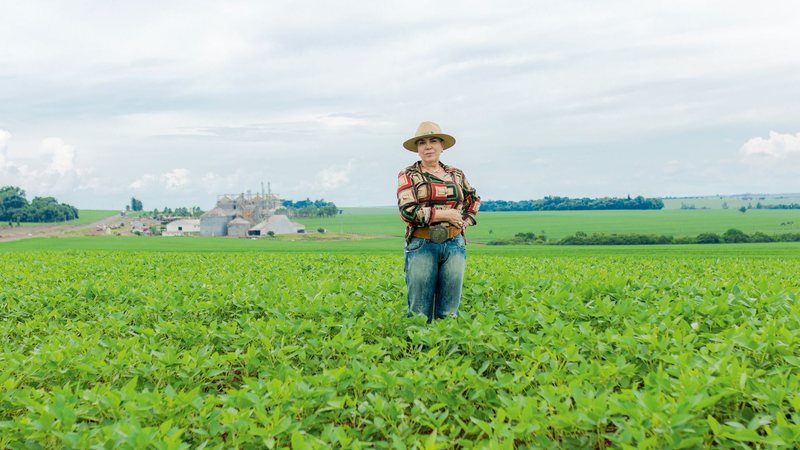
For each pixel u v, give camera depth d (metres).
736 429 3.38
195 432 3.66
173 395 3.92
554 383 4.49
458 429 3.71
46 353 5.07
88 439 3.42
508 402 3.77
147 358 4.89
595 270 12.05
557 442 3.63
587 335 5.25
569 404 3.83
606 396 3.68
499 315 6.46
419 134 6.57
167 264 16.34
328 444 3.42
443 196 6.66
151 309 7.86
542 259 17.27
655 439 3.25
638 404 3.52
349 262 16.05
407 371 4.62
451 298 7.04
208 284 10.14
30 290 10.09
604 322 6.58
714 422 3.30
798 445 3.16
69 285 9.92
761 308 6.85
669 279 10.42
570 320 6.83
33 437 3.57
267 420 3.51
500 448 3.18
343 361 5.33
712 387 3.80
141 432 3.28
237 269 14.48
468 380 4.20
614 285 8.56
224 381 5.26
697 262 15.22
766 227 112.56
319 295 7.68
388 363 5.09
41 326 7.57
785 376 3.89
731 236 80.56
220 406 4.48
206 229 134.62
